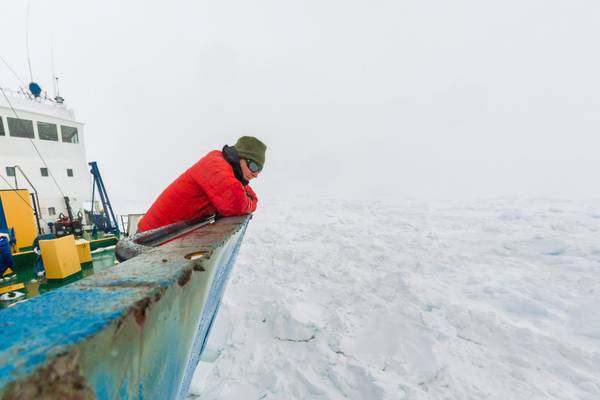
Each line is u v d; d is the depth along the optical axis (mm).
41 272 3566
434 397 2391
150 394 556
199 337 1222
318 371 2752
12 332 271
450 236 7941
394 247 6816
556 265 5312
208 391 2551
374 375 2570
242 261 6324
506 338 3146
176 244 778
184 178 1586
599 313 3533
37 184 5926
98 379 323
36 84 6434
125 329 369
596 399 2395
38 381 208
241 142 1735
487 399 2373
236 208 1516
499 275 5008
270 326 3551
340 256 6305
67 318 321
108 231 5965
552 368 2734
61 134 6340
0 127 5430
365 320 3561
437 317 3502
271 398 2461
